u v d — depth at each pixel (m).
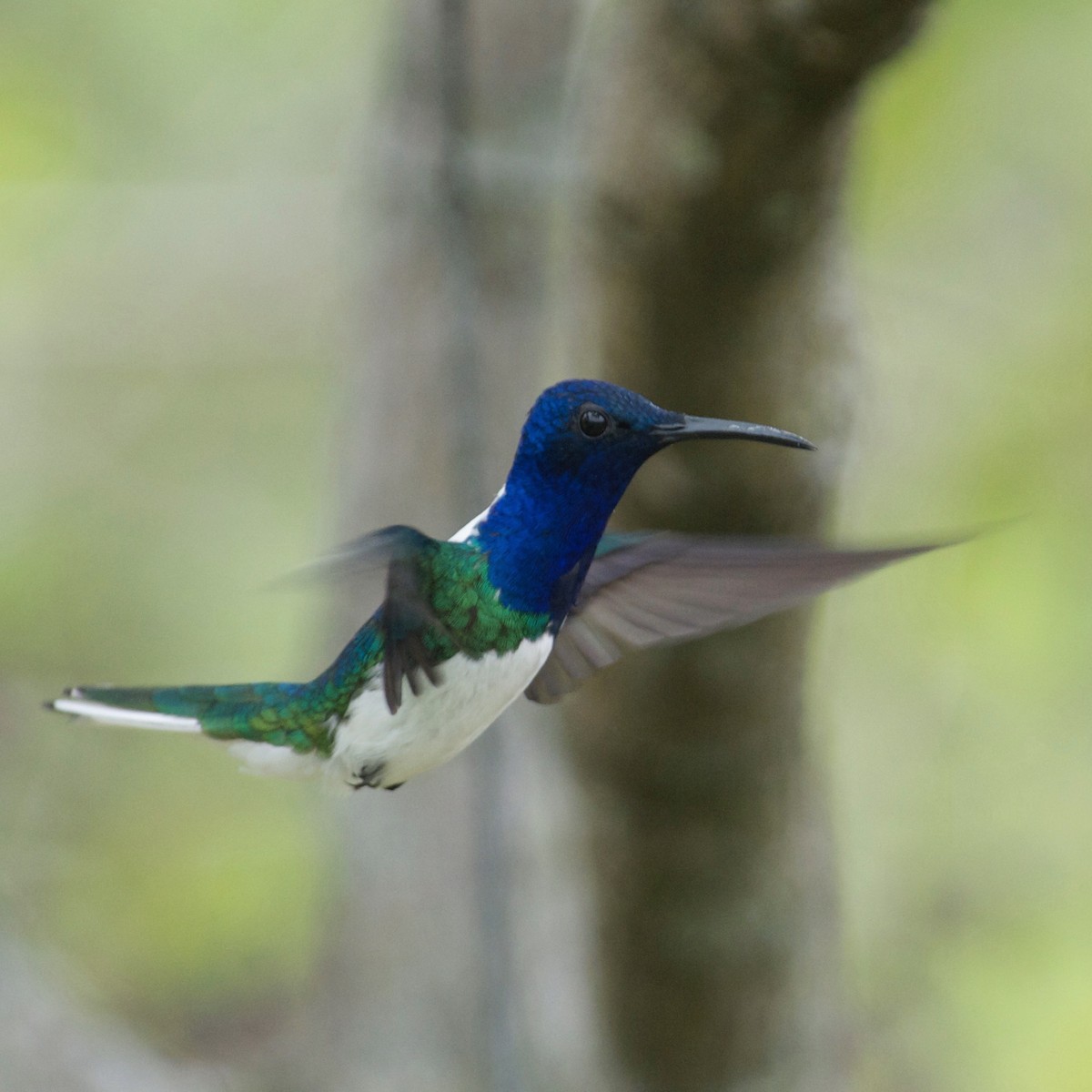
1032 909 13.19
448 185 7.57
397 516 10.59
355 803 11.07
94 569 15.38
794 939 8.28
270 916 14.09
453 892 10.62
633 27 6.33
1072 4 10.96
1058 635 12.12
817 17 5.87
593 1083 9.16
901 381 12.14
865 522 12.35
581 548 6.14
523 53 9.72
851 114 6.29
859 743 13.55
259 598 15.50
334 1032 11.16
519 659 6.07
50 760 14.55
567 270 7.09
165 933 13.97
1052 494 12.07
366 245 10.89
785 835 8.05
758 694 7.47
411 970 10.67
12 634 15.09
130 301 14.74
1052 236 12.12
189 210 14.47
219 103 14.39
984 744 13.43
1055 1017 12.66
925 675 13.20
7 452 15.25
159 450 15.59
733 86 6.14
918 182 11.80
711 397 6.92
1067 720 13.10
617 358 6.94
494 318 9.73
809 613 7.32
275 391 15.70
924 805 13.50
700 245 6.50
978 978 12.92
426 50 10.23
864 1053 12.10
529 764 9.70
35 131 13.43
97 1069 10.52
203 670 15.43
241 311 14.85
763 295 6.64
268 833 14.52
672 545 6.51
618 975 8.41
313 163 14.64
